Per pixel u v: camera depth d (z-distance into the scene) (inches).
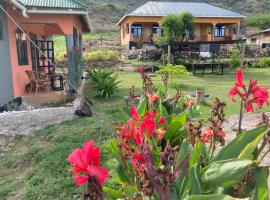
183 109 189.5
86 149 64.2
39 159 248.2
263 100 95.9
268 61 1051.9
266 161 199.5
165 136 150.9
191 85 636.7
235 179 85.1
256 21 2117.4
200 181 88.7
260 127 96.3
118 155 118.9
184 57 1060.5
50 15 483.8
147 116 87.5
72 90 459.8
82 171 62.7
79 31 682.2
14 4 386.9
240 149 95.6
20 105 417.4
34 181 211.3
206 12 1482.5
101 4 2854.3
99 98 481.1
